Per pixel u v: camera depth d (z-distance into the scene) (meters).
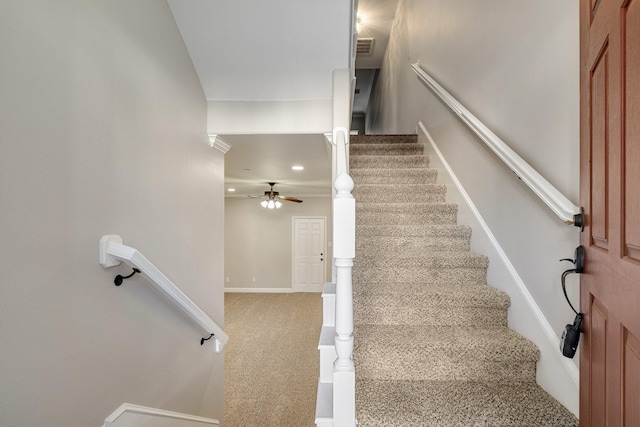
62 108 1.10
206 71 2.20
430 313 1.84
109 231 1.33
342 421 1.24
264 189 6.88
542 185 1.36
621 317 0.83
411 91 4.37
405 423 1.28
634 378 0.77
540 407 1.36
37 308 1.00
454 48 2.76
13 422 0.93
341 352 1.25
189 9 1.87
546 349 1.49
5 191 0.91
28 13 0.97
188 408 2.04
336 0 1.87
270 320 5.93
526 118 1.65
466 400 1.42
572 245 1.31
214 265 2.50
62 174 1.10
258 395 3.44
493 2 2.03
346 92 2.20
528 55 1.63
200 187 2.26
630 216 0.79
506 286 1.86
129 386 1.46
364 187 2.94
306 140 2.70
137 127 1.53
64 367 1.10
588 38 1.06
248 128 2.37
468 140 2.46
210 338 2.31
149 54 1.64
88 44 1.22
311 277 8.25
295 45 2.07
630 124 0.79
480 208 2.25
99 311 1.27
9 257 0.92
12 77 0.93
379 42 6.42
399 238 2.42
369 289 1.98
